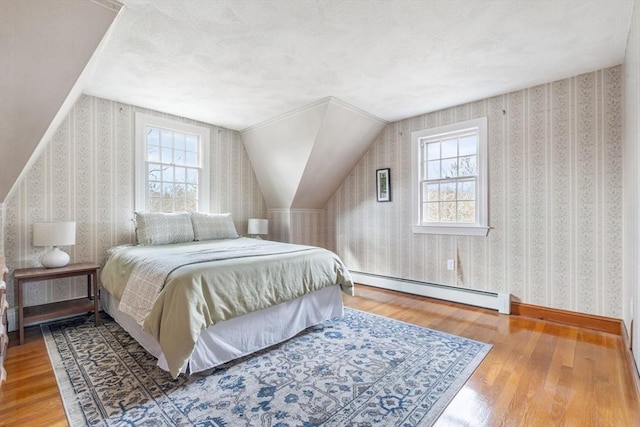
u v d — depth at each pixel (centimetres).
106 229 323
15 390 177
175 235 333
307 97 326
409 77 280
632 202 205
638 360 179
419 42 223
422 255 381
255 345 223
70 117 300
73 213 302
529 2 180
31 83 180
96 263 314
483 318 298
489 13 191
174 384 183
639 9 162
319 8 185
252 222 429
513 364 206
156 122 360
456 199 356
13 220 270
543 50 234
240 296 209
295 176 415
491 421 151
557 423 149
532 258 301
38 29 161
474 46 229
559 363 207
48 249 286
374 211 430
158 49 228
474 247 339
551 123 290
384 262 420
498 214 321
